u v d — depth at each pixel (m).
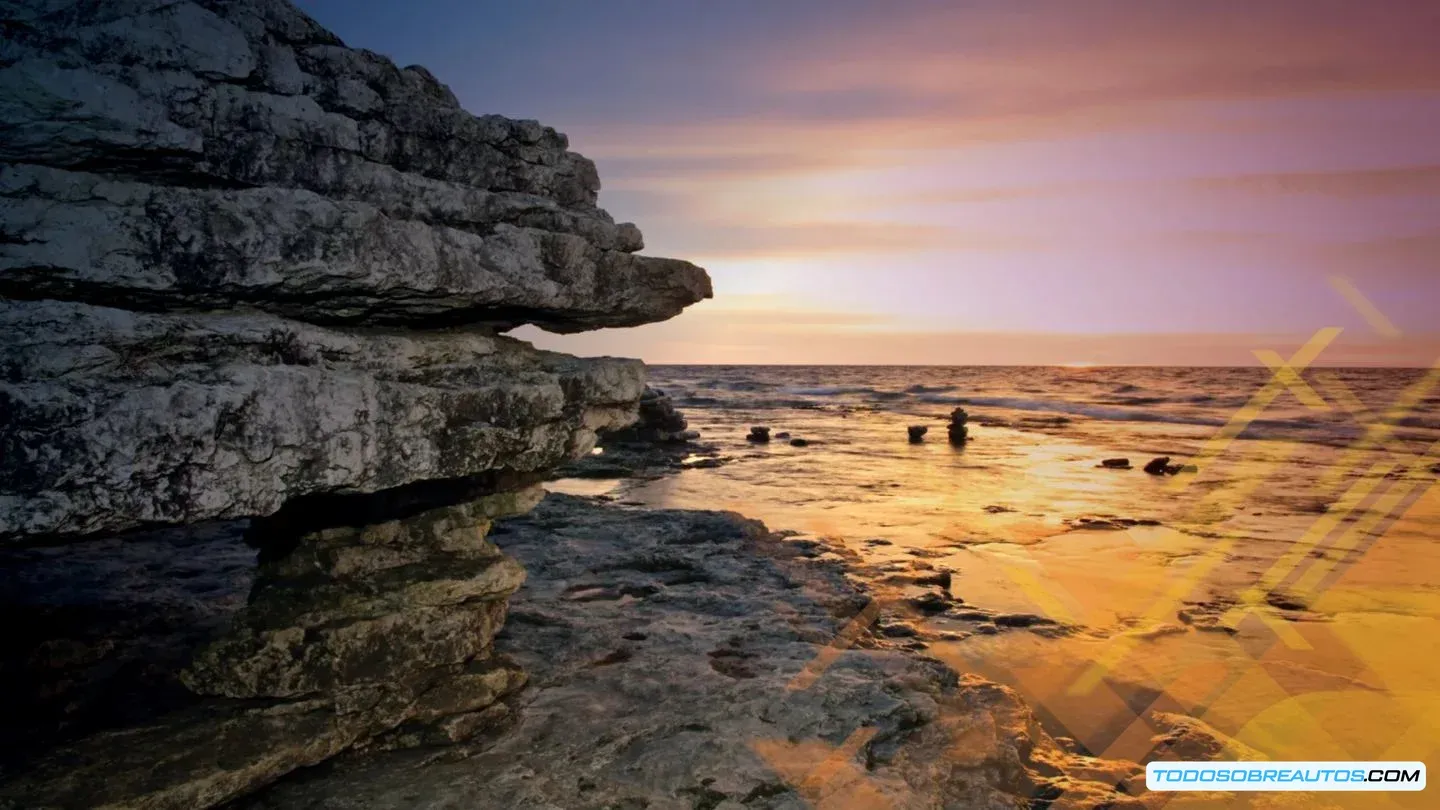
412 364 5.10
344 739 5.05
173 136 4.11
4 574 7.84
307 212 4.35
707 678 6.43
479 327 5.98
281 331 4.39
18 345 3.61
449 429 4.88
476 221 5.41
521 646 7.11
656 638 7.36
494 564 5.82
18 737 4.66
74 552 8.78
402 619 5.35
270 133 4.54
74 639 5.91
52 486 3.50
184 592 7.41
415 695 5.39
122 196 3.94
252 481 4.03
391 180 5.02
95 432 3.59
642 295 6.07
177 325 4.04
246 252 4.17
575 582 9.23
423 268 4.75
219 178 4.38
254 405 4.02
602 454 27.17
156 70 4.14
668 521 12.41
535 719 5.77
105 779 4.28
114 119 3.92
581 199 6.25
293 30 4.84
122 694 5.18
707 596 8.73
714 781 5.05
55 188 3.83
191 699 5.11
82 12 3.99
